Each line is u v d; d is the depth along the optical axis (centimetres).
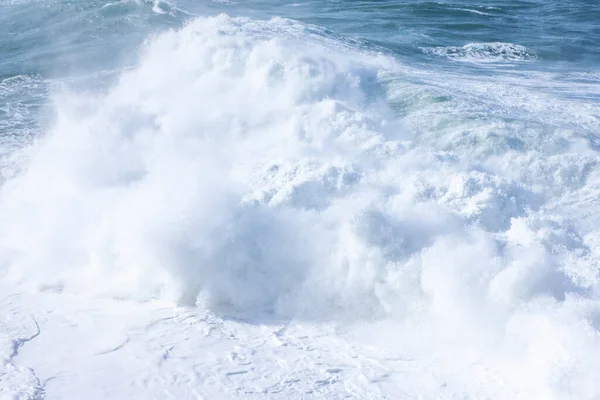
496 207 874
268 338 743
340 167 948
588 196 955
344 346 730
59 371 659
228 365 682
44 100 1446
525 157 1041
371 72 1442
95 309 791
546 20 2862
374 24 2553
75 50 1858
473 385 658
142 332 743
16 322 750
